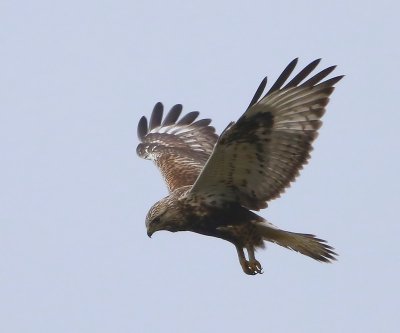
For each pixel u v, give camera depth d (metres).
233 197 15.04
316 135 14.27
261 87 13.95
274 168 14.59
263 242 15.18
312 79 14.11
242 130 14.23
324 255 14.81
